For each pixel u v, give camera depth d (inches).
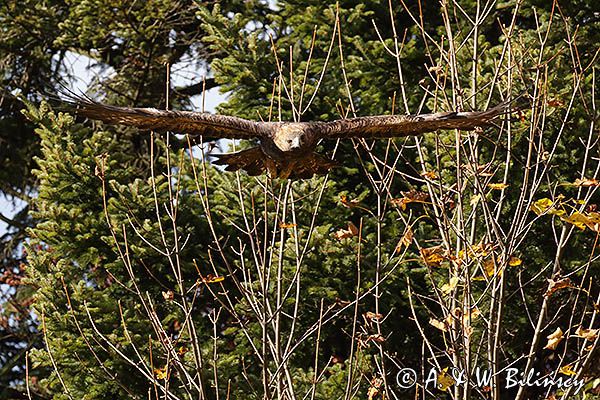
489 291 539.8
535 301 620.7
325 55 753.0
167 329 627.8
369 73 711.1
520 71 456.8
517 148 623.8
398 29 750.5
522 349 626.5
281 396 409.7
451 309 420.8
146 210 649.0
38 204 665.0
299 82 677.3
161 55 915.4
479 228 571.8
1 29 896.9
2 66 901.8
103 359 600.4
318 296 617.0
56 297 612.4
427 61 708.0
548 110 600.4
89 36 852.0
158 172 822.5
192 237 650.8
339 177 690.8
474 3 706.2
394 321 634.8
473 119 317.7
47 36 893.8
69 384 605.9
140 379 603.5
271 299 609.6
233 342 643.5
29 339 866.8
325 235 615.5
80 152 670.5
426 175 435.8
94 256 641.0
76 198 663.1
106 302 609.9
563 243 440.8
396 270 629.9
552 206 426.0
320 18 727.7
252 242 434.6
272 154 327.0
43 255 641.6
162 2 839.1
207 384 595.2
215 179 668.1
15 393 816.9
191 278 653.3
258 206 641.0
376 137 326.3
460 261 422.6
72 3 882.8
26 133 925.8
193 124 311.3
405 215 668.7
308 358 625.3
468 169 450.9
